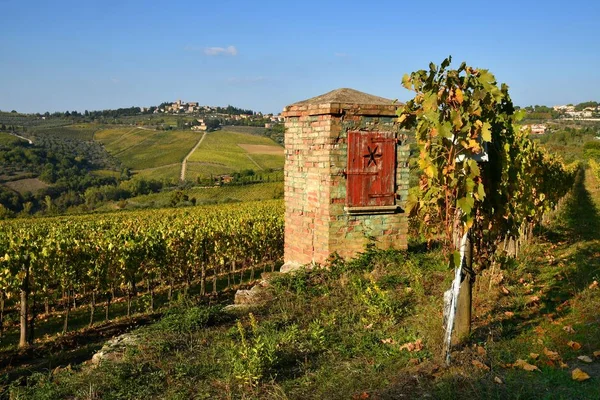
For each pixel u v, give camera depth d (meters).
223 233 16.17
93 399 5.23
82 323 12.86
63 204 74.38
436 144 5.50
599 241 12.21
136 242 13.73
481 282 8.00
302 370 5.45
